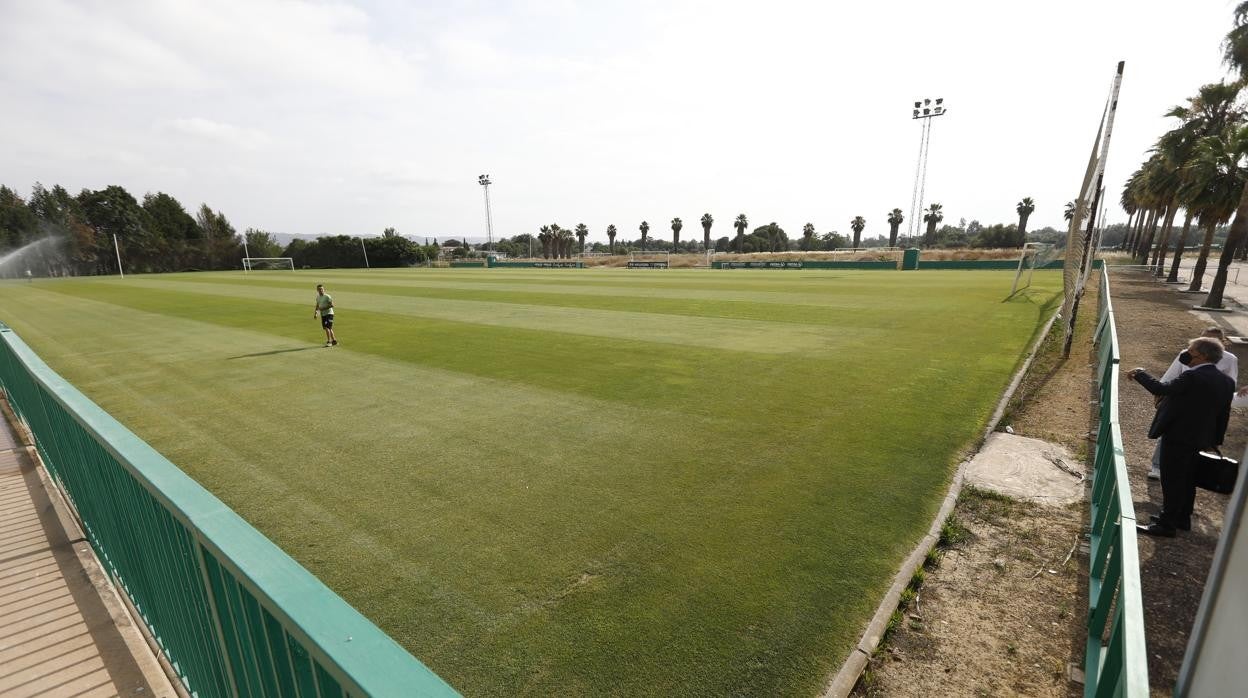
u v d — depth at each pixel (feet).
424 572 12.85
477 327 49.60
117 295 91.91
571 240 361.10
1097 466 15.96
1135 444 20.89
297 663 4.33
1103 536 11.64
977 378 29.78
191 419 24.49
